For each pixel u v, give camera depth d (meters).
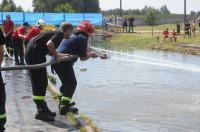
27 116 9.87
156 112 11.15
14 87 13.85
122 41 47.00
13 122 9.30
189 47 34.12
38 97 9.52
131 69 21.11
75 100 12.69
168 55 30.86
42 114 9.53
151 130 9.41
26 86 14.08
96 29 57.00
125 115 10.78
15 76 16.58
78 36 10.00
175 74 19.16
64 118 9.84
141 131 9.30
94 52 10.29
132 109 11.48
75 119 9.55
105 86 15.48
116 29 57.53
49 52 9.48
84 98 13.02
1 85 7.63
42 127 8.97
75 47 9.98
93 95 13.55
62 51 9.95
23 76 16.59
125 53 32.56
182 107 11.80
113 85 15.77
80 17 56.44
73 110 10.33
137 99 12.95
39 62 9.39
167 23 86.38
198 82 16.69
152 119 10.39
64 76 10.09
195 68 21.62
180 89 14.95
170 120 10.30
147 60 26.36
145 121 10.19
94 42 47.97
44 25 15.84
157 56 29.86
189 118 10.53
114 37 51.38
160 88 15.12
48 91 13.38
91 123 9.37
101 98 13.05
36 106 10.21
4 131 8.38
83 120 9.57
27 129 8.76
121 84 16.02
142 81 16.89
